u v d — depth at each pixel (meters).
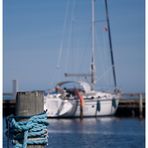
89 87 50.16
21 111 7.13
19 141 7.19
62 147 18.02
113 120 47.28
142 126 38.25
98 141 23.94
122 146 23.02
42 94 7.28
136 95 54.72
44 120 7.21
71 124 40.06
